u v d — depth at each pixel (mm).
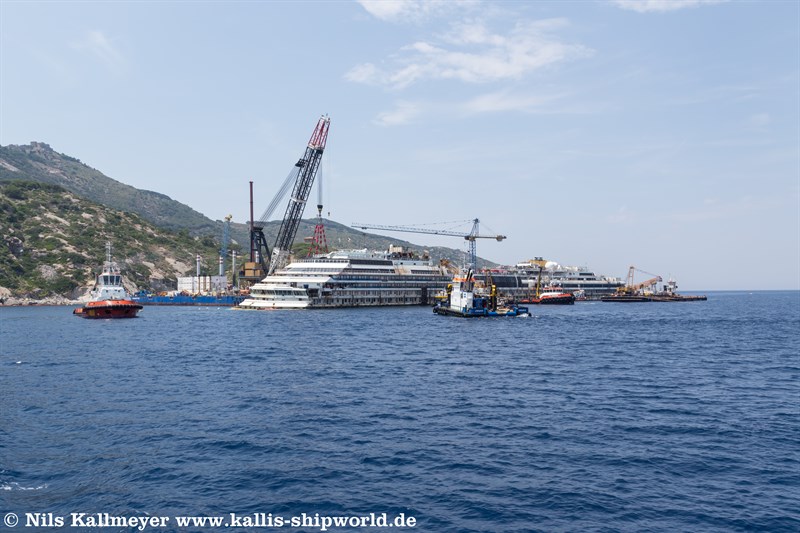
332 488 31359
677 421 46438
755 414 49281
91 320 188250
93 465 34906
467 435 41594
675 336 131625
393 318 193500
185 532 26422
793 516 28094
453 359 85500
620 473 33844
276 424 44312
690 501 29875
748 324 174625
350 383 63000
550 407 51438
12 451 37562
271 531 26516
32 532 26406
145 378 66125
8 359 84938
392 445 38938
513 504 29359
